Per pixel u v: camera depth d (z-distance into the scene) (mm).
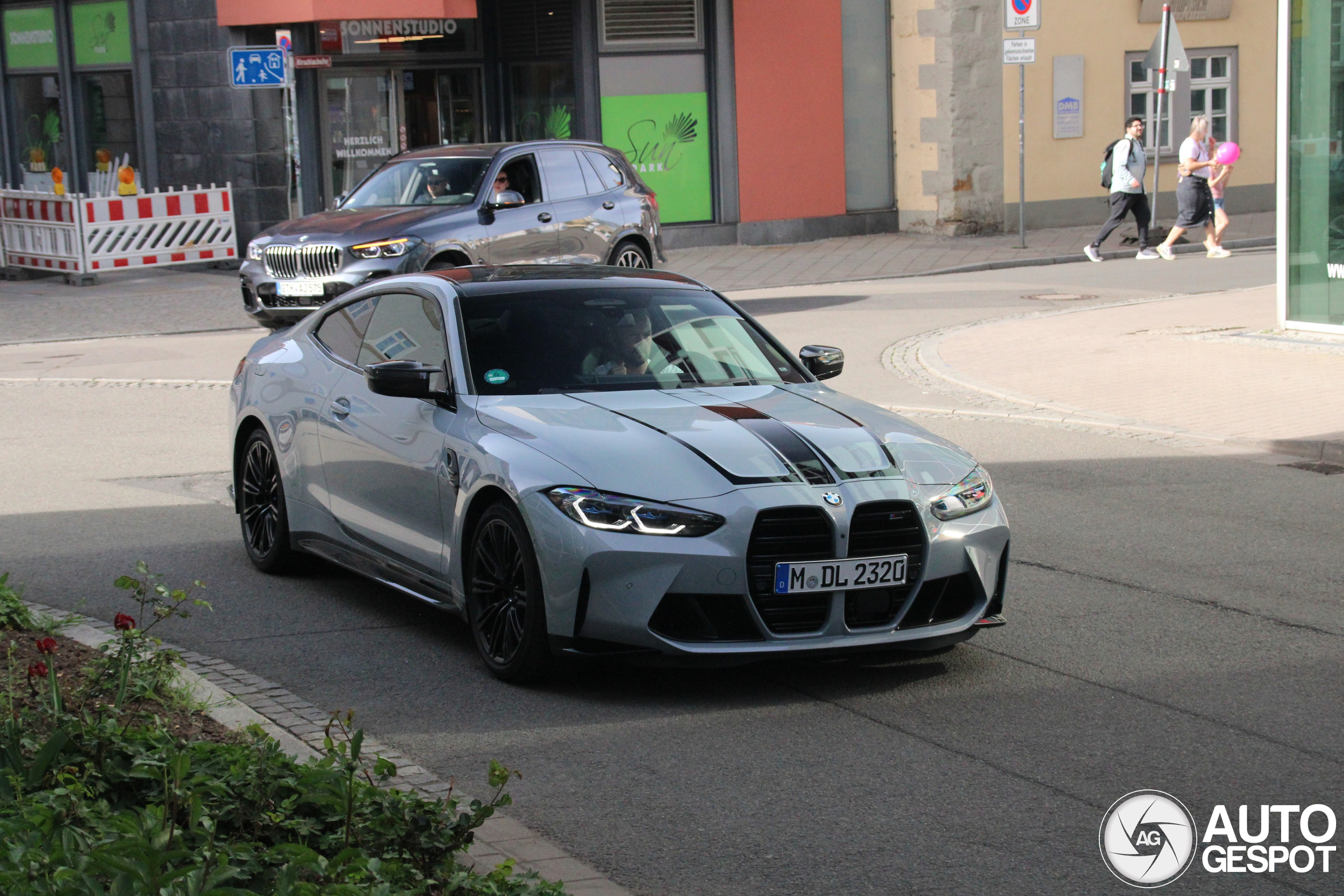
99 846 3775
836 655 6207
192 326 20047
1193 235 28500
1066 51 29516
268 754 4707
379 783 4645
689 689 6426
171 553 8922
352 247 16219
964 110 28703
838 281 23625
